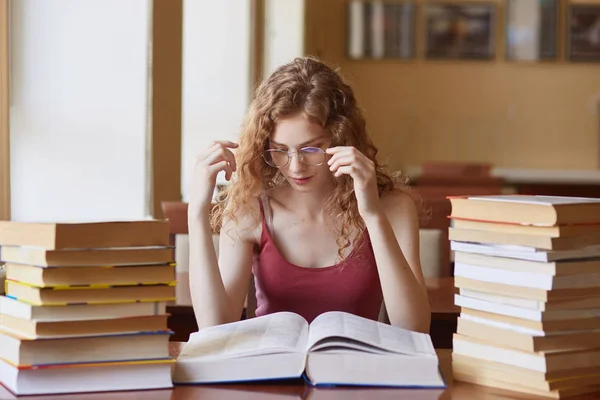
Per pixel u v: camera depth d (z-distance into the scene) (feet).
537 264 5.05
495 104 29.91
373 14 30.12
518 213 5.15
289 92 6.86
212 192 6.77
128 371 4.96
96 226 4.87
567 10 29.58
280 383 5.20
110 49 12.71
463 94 30.01
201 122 18.11
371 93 30.19
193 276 6.82
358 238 7.38
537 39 29.66
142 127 14.08
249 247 7.55
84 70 11.99
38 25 10.69
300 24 26.03
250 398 4.85
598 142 29.63
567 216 5.03
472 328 5.38
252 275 8.04
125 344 4.94
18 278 5.06
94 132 12.30
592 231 5.16
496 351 5.21
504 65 29.86
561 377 5.05
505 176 25.31
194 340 5.58
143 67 14.03
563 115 29.78
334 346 5.26
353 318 5.75
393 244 6.75
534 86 29.81
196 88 17.67
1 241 5.13
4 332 4.98
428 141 30.01
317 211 7.52
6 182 9.84
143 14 13.94
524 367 5.09
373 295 7.45
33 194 10.75
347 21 30.14
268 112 6.89
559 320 5.08
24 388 4.79
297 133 6.83
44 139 10.93
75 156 11.80
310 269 7.39
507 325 5.21
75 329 4.82
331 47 30.22
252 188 7.34
